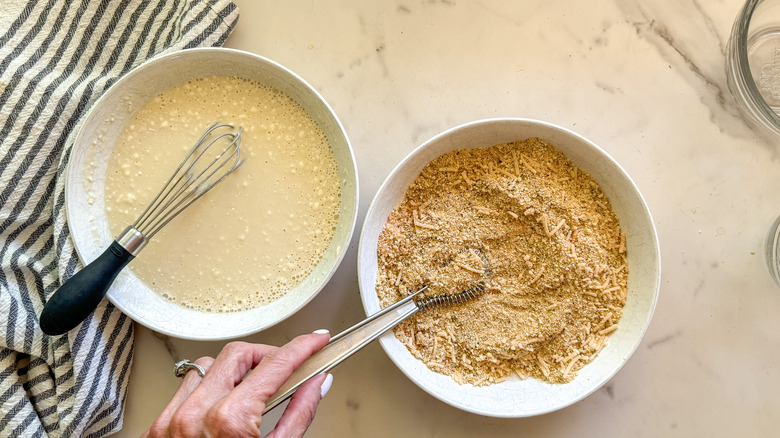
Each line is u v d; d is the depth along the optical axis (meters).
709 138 0.54
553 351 0.50
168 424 0.41
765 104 0.50
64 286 0.46
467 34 0.55
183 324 0.51
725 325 0.54
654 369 0.54
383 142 0.54
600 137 0.54
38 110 0.51
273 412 0.55
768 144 0.54
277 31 0.55
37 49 0.51
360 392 0.54
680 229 0.54
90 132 0.50
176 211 0.51
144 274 0.51
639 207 0.49
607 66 0.54
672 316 0.54
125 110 0.51
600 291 0.49
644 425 0.54
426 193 0.51
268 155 0.51
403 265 0.51
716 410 0.54
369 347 0.55
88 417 0.51
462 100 0.54
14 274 0.51
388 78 0.55
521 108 0.54
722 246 0.54
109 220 0.51
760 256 0.54
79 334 0.50
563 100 0.54
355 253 0.54
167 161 0.51
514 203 0.50
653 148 0.54
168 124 0.51
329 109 0.49
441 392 0.49
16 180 0.51
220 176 0.51
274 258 0.51
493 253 0.51
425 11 0.55
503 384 0.50
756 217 0.54
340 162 0.51
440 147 0.50
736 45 0.51
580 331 0.50
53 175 0.52
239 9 0.54
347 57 0.55
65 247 0.50
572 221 0.50
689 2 0.54
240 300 0.51
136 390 0.54
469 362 0.50
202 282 0.51
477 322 0.51
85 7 0.52
